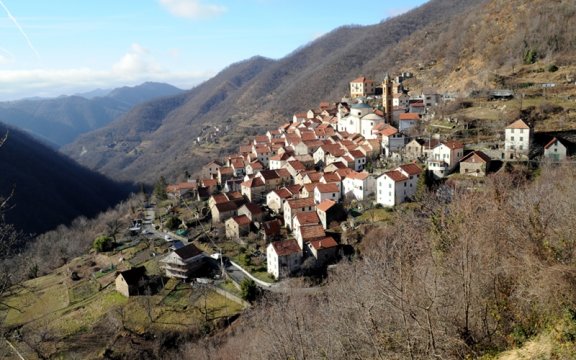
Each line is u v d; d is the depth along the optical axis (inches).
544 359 716.0
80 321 2529.5
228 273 2785.4
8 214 4490.7
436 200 2561.5
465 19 7426.2
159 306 2568.9
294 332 1245.1
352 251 2719.0
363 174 3307.1
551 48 5034.5
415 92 5920.3
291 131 5610.2
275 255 2659.9
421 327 755.4
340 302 1488.7
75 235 4335.6
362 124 4576.8
